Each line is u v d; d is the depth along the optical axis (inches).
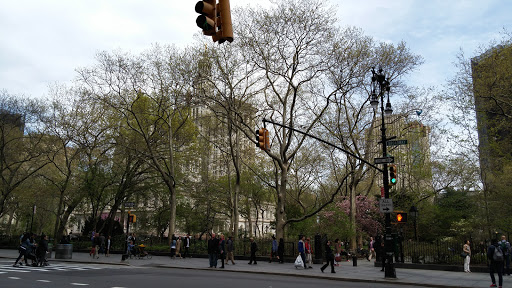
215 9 296.8
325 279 722.2
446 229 1649.9
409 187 1689.2
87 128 1435.8
